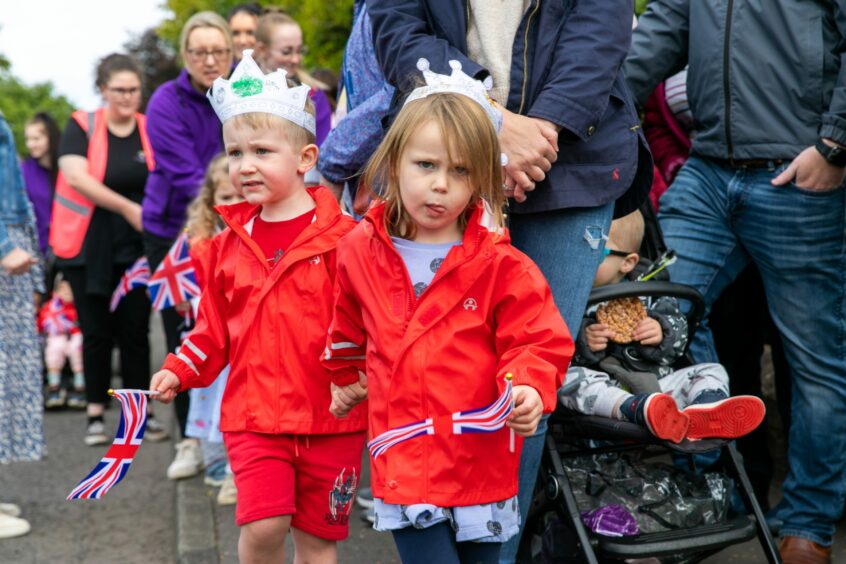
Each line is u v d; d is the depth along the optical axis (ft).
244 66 11.27
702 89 13.66
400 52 10.85
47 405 29.53
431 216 9.30
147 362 24.29
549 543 12.15
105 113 23.99
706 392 12.05
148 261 21.59
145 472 21.75
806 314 13.35
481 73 10.52
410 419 9.42
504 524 9.68
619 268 13.15
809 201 12.95
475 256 9.37
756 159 13.25
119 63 23.65
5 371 17.74
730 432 11.21
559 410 12.04
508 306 9.40
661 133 16.38
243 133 11.16
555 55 10.94
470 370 9.41
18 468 22.31
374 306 9.65
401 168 9.36
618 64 10.87
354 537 15.81
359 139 12.16
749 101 13.19
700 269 14.14
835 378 13.28
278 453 11.04
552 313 9.39
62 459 23.13
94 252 23.48
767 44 13.05
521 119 10.59
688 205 14.21
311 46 39.58
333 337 10.19
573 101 10.59
